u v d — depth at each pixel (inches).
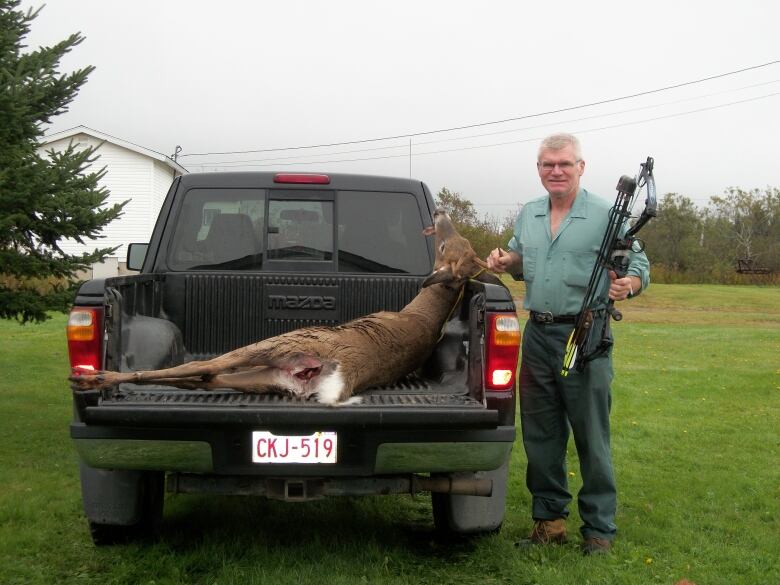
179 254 207.2
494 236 1110.4
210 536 187.2
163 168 1440.7
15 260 299.3
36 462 257.8
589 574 165.3
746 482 243.1
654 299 1417.3
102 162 1348.4
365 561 172.2
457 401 158.4
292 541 187.0
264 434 152.3
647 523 203.5
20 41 323.0
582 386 181.9
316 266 210.2
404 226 211.5
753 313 1185.4
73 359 153.8
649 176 169.0
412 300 202.1
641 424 333.4
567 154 182.1
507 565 171.5
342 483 160.9
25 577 161.6
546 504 189.8
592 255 183.6
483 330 158.9
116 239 1359.5
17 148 289.4
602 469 183.3
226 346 203.0
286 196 210.2
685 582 161.0
